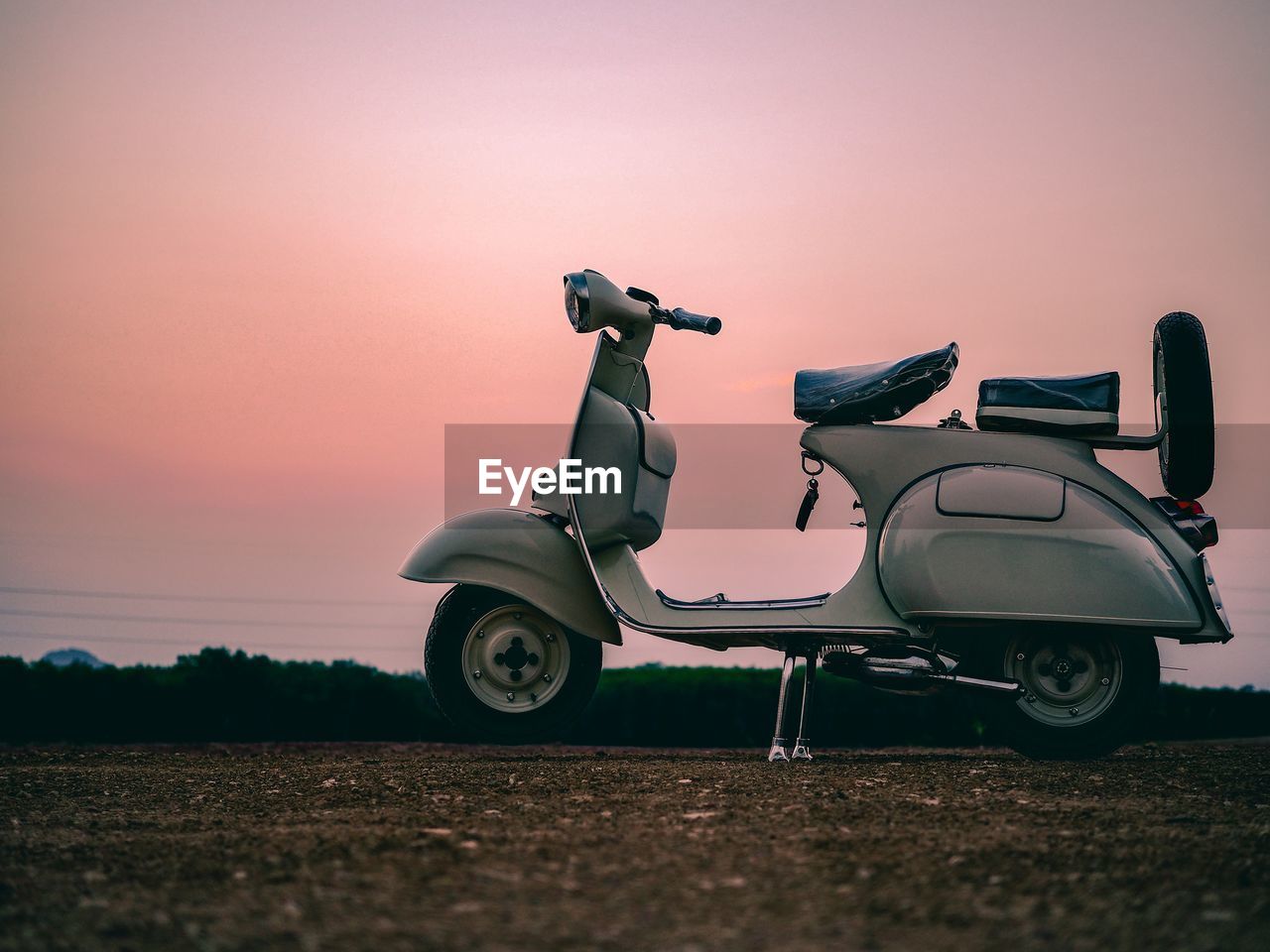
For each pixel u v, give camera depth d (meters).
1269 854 2.64
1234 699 7.70
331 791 3.87
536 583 4.59
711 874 2.46
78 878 2.52
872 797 3.49
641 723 7.77
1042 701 4.43
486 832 2.94
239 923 2.13
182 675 8.11
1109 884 2.36
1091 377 4.50
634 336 4.89
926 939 2.00
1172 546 4.30
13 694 7.91
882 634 4.36
